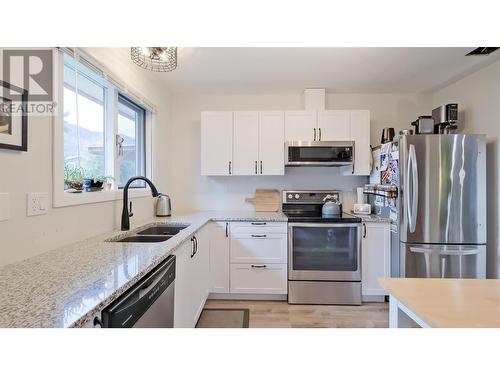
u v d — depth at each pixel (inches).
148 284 42.2
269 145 119.0
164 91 121.3
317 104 123.9
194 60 95.8
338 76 110.3
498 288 37.5
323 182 132.0
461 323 28.2
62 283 35.3
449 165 94.2
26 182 45.5
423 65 99.5
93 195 64.8
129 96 88.2
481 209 93.9
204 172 119.5
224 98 132.8
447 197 94.2
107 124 80.6
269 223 105.7
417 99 130.3
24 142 44.6
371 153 121.9
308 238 104.7
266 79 113.7
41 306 28.8
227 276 106.2
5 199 41.6
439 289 37.2
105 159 80.8
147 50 65.8
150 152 107.7
